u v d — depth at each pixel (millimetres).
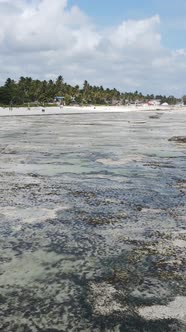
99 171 24406
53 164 26812
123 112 162000
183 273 10430
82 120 88500
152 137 47531
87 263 11047
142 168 25562
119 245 12336
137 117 111375
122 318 8477
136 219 14898
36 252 11781
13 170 24484
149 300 9141
